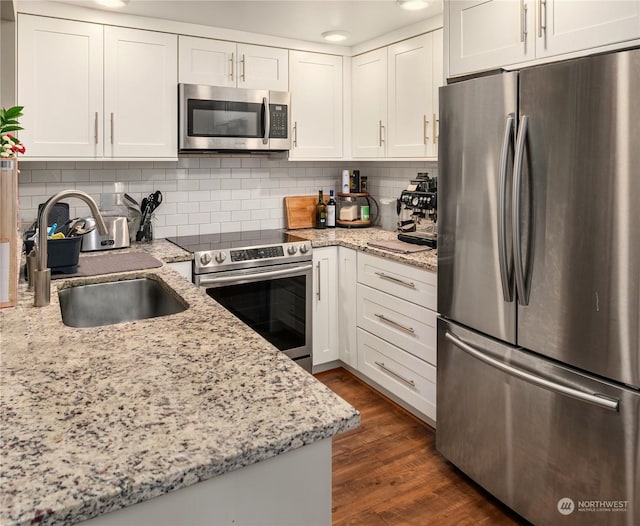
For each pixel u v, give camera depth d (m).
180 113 2.89
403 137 3.08
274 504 0.85
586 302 1.58
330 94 3.43
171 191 3.28
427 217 2.96
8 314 1.45
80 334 1.32
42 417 0.86
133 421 0.85
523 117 1.69
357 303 3.08
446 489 2.13
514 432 1.88
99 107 2.70
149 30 2.79
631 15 1.55
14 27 2.43
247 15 2.77
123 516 0.72
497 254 1.87
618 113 1.44
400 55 3.05
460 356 2.12
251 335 1.33
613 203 1.48
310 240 3.15
